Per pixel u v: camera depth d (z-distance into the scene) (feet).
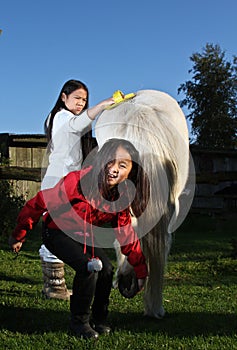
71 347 10.09
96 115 12.19
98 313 11.21
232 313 12.99
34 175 25.94
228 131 108.88
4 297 14.62
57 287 14.60
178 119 12.73
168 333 11.02
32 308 13.30
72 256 10.63
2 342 10.42
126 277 12.00
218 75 110.42
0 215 29.84
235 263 22.61
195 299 14.94
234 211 36.86
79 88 13.42
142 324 11.76
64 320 12.10
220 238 32.83
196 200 43.86
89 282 10.50
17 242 11.26
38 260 23.38
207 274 20.42
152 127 12.03
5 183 31.14
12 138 39.17
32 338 10.70
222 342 10.36
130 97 12.61
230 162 42.68
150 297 12.21
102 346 10.14
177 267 21.68
